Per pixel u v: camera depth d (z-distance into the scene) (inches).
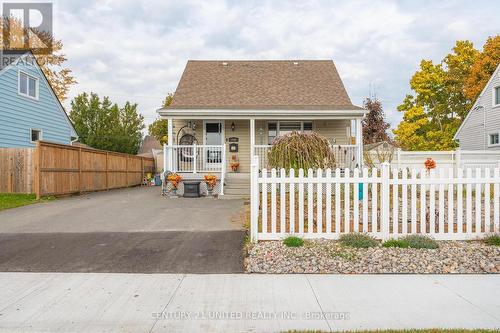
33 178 537.0
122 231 299.7
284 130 689.0
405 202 249.4
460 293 177.5
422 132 1344.7
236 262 224.7
